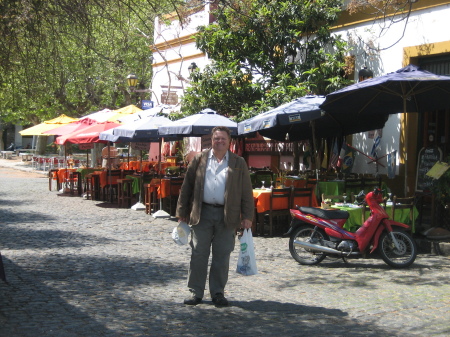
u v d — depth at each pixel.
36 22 8.16
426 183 10.82
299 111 12.04
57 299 6.87
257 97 16.52
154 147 27.80
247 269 6.57
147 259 9.38
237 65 16.72
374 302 6.91
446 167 10.12
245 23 16.47
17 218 14.14
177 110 19.92
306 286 7.71
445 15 13.35
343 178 14.18
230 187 6.45
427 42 13.76
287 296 7.18
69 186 22.52
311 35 17.02
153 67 26.34
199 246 6.59
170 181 14.72
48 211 15.73
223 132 6.51
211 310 6.48
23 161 41.97
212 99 16.94
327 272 8.58
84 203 18.00
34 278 7.95
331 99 11.00
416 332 5.80
